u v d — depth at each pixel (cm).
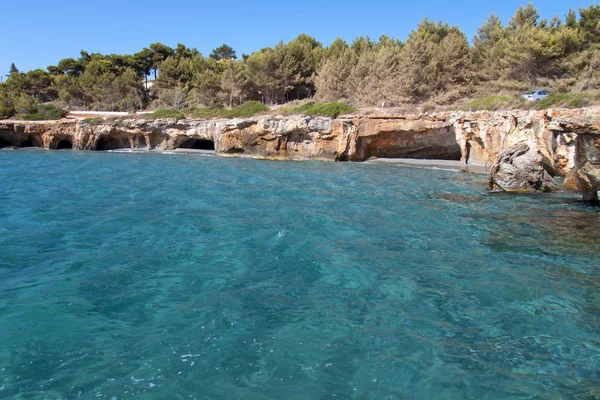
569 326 756
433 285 938
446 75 4228
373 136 3703
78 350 662
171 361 635
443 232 1366
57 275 973
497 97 3347
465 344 698
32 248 1166
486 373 618
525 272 1014
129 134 4791
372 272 1012
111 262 1065
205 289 906
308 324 757
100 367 618
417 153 3800
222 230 1361
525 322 771
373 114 3634
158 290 898
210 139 4462
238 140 4109
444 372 620
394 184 2373
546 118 2447
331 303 845
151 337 704
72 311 793
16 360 631
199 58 7075
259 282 948
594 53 3578
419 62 4278
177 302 841
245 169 3067
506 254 1148
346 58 5075
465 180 2528
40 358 638
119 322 756
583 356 662
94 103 7019
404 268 1042
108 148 4966
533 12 4628
